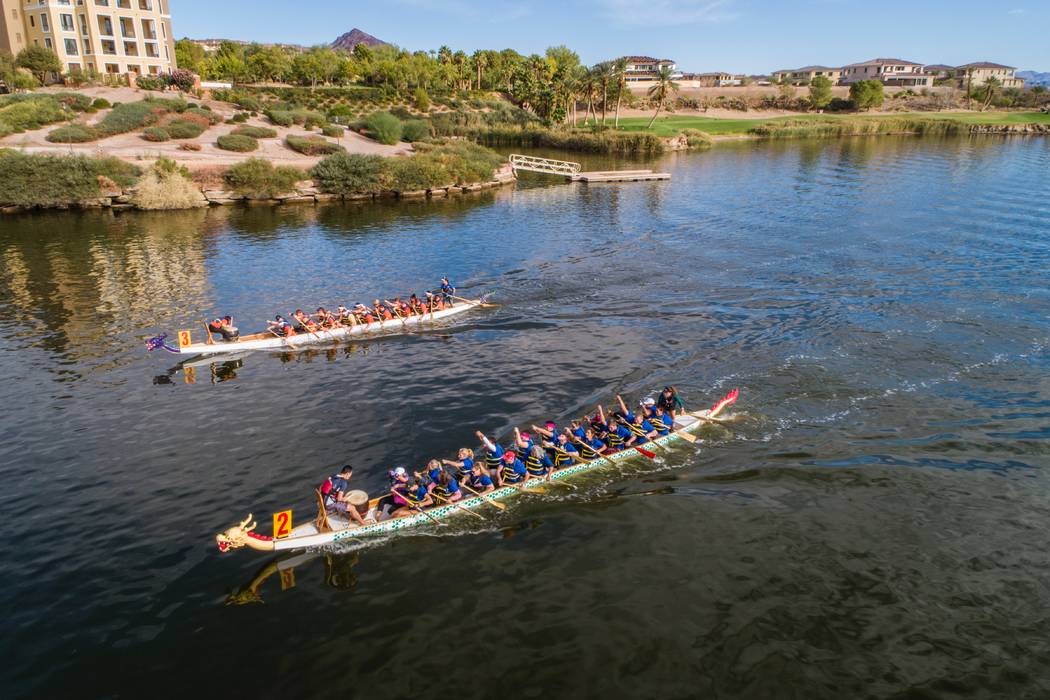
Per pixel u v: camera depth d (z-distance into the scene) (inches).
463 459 680.4
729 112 6496.1
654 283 1411.2
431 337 1139.3
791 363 987.9
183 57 5413.4
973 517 645.9
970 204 2162.9
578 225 2032.5
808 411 849.5
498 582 570.3
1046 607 537.0
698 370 976.3
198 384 961.5
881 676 474.0
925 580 566.6
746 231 1883.6
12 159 2089.1
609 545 614.5
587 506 674.2
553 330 1159.6
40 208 2165.4
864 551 601.9
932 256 1541.6
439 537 632.4
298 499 685.3
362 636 513.0
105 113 3105.3
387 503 662.5
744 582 565.3
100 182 2185.0
